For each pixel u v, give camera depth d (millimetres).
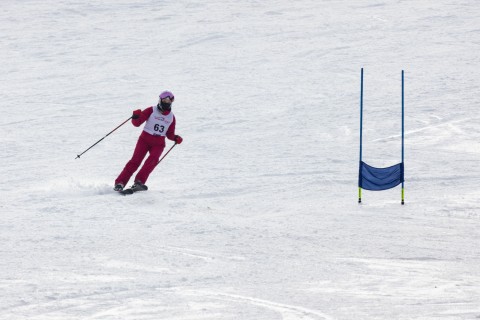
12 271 23656
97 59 119562
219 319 18656
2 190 43125
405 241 30422
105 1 174250
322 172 49469
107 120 76562
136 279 22953
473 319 18703
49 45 131625
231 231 32062
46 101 87938
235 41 132375
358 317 18891
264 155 56906
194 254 27312
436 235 31719
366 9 158500
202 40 133750
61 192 41844
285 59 116250
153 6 169000
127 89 96250
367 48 122312
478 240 30781
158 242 29422
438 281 23297
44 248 27797
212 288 22000
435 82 94375
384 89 91625
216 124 73312
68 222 33531
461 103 80625
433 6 158125
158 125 43375
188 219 34812
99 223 33406
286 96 89500
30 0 177000
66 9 166000
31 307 19391
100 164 53688
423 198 40781
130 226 32844
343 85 95500
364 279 23516
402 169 39375
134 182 43000
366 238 30938
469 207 38125
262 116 77562
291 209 38094
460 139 63438
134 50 126688
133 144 63625
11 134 68250
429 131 67500
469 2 160625
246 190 43562
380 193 42781
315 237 31047
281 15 156250
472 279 23688
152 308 19578
